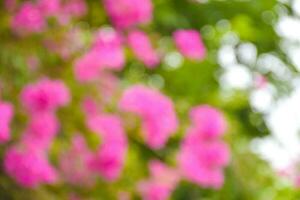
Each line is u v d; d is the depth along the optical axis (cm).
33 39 121
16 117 118
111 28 133
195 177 136
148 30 142
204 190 141
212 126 136
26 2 121
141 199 132
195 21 151
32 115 118
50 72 122
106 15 131
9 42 120
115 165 123
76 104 123
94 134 123
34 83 119
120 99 129
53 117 119
